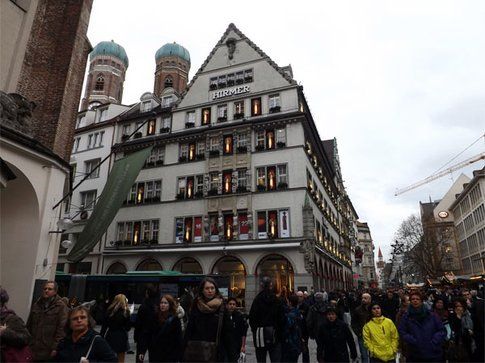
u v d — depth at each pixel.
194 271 30.48
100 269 33.38
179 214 31.84
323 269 32.94
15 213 12.73
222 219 29.78
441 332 6.20
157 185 34.25
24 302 11.90
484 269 59.91
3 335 4.60
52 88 16.20
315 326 8.52
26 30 14.51
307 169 30.39
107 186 14.34
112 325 7.69
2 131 11.16
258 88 33.09
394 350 6.69
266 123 31.00
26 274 12.19
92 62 79.62
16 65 13.91
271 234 27.53
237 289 28.38
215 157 32.06
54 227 13.27
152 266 32.28
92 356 4.40
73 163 40.19
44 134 15.45
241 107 33.31
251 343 14.91
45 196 12.98
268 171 29.92
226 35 36.84
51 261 12.95
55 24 17.20
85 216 36.38
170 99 39.38
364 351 9.07
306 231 26.77
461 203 74.12
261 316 6.87
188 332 5.34
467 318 7.68
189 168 33.06
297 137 29.81
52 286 6.55
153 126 36.88
